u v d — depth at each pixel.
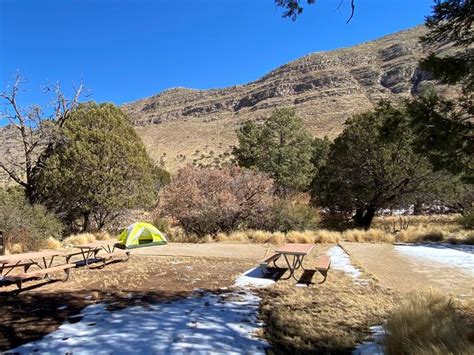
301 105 123.19
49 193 20.48
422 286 8.18
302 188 32.97
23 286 7.97
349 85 143.25
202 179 19.22
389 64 147.62
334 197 25.14
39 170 21.00
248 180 19.52
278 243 15.85
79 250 13.74
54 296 7.25
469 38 6.18
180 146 95.06
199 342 4.98
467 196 26.30
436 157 6.46
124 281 8.62
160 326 5.58
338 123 88.62
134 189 21.88
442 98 6.46
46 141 20.17
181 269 10.14
